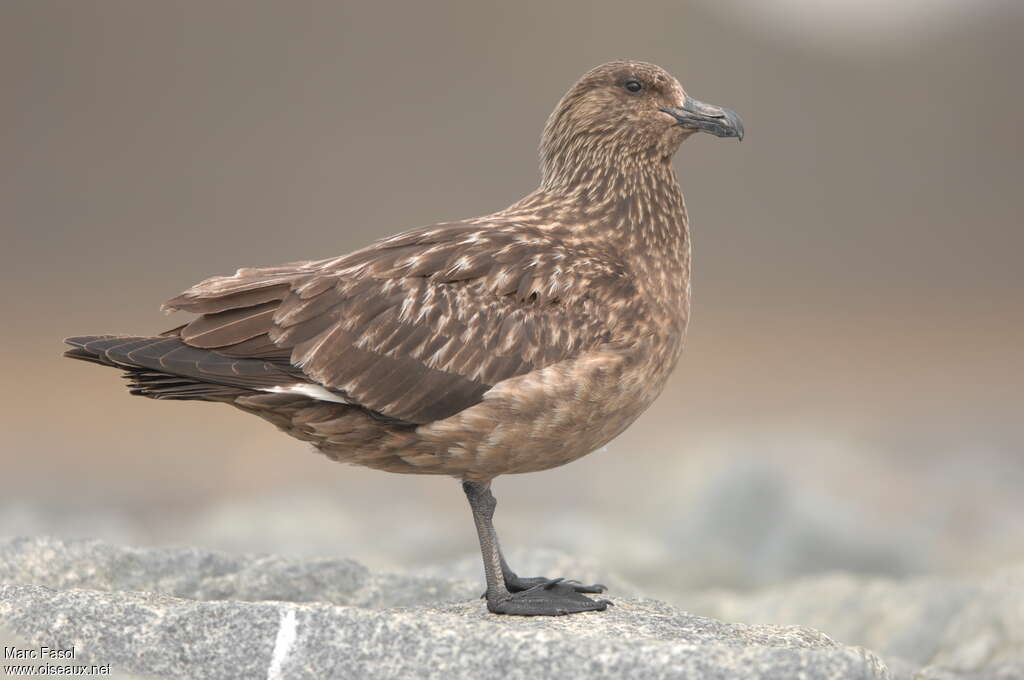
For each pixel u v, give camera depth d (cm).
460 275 770
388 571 890
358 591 867
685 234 863
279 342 754
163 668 661
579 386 761
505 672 636
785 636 717
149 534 1766
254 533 1684
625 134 860
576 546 1557
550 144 896
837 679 612
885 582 1170
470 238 788
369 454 784
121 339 752
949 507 1886
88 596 686
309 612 667
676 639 702
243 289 762
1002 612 1058
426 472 795
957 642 1053
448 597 862
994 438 2402
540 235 809
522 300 773
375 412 757
